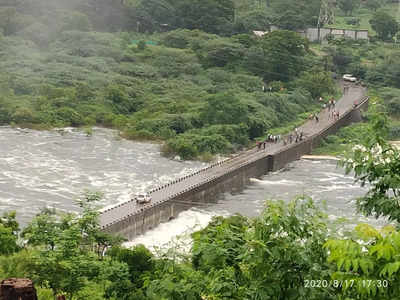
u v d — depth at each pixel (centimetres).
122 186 15400
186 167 18112
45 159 17250
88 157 17988
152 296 2870
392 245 2145
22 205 13088
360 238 2316
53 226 5388
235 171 16675
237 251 2764
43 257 4888
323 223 2639
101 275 5388
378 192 2888
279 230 2602
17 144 18562
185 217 13775
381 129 2914
